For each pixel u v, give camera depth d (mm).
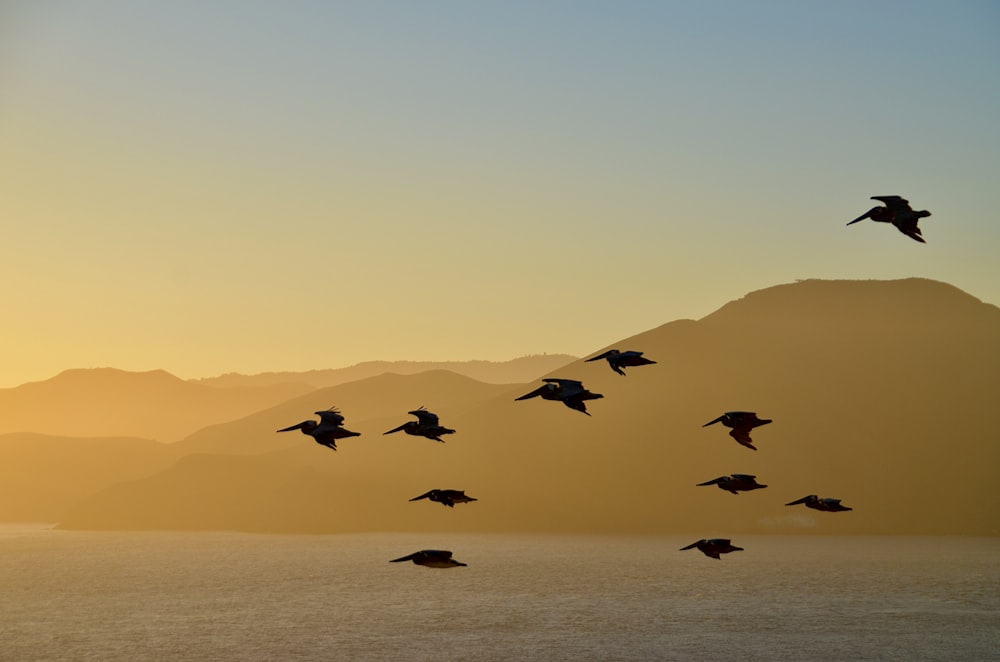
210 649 91312
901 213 25766
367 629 104750
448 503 30562
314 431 27734
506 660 84750
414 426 31016
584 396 28125
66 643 96188
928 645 92812
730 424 27469
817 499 33812
